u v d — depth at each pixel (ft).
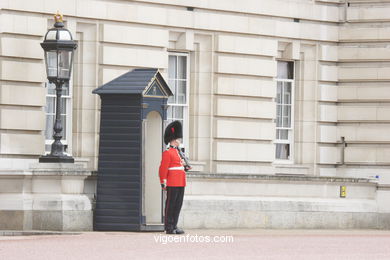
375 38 268.62
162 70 243.19
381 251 169.17
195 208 215.51
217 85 253.24
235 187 224.12
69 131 230.27
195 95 251.80
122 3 236.63
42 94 221.87
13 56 217.56
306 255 158.30
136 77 199.52
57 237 181.78
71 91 230.89
